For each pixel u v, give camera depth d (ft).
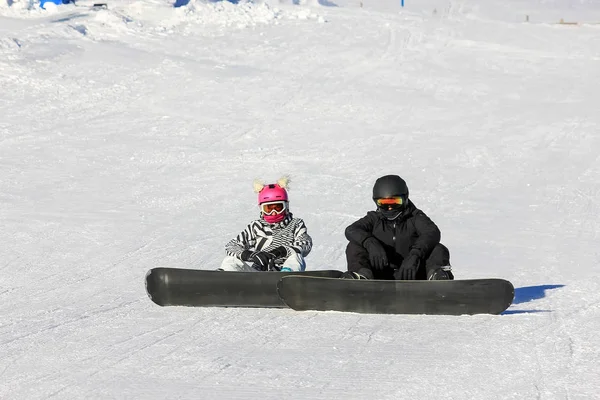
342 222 137.90
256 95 257.34
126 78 269.64
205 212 143.74
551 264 103.55
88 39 318.86
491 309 65.26
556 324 63.10
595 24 417.28
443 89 271.49
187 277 70.18
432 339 58.13
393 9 496.23
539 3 564.71
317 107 246.47
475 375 48.42
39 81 261.24
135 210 144.46
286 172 181.68
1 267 101.30
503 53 332.39
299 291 66.74
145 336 61.11
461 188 169.07
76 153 196.85
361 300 66.28
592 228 134.51
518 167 188.44
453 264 104.99
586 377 47.52
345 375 48.91
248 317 67.05
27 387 47.78
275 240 77.15
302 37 346.54
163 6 378.94
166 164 189.06
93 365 52.60
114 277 94.27
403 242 72.59
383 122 232.73
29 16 367.04
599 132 219.00
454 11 514.68
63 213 140.46
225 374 49.52
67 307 76.74
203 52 313.32
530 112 242.17
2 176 173.27
